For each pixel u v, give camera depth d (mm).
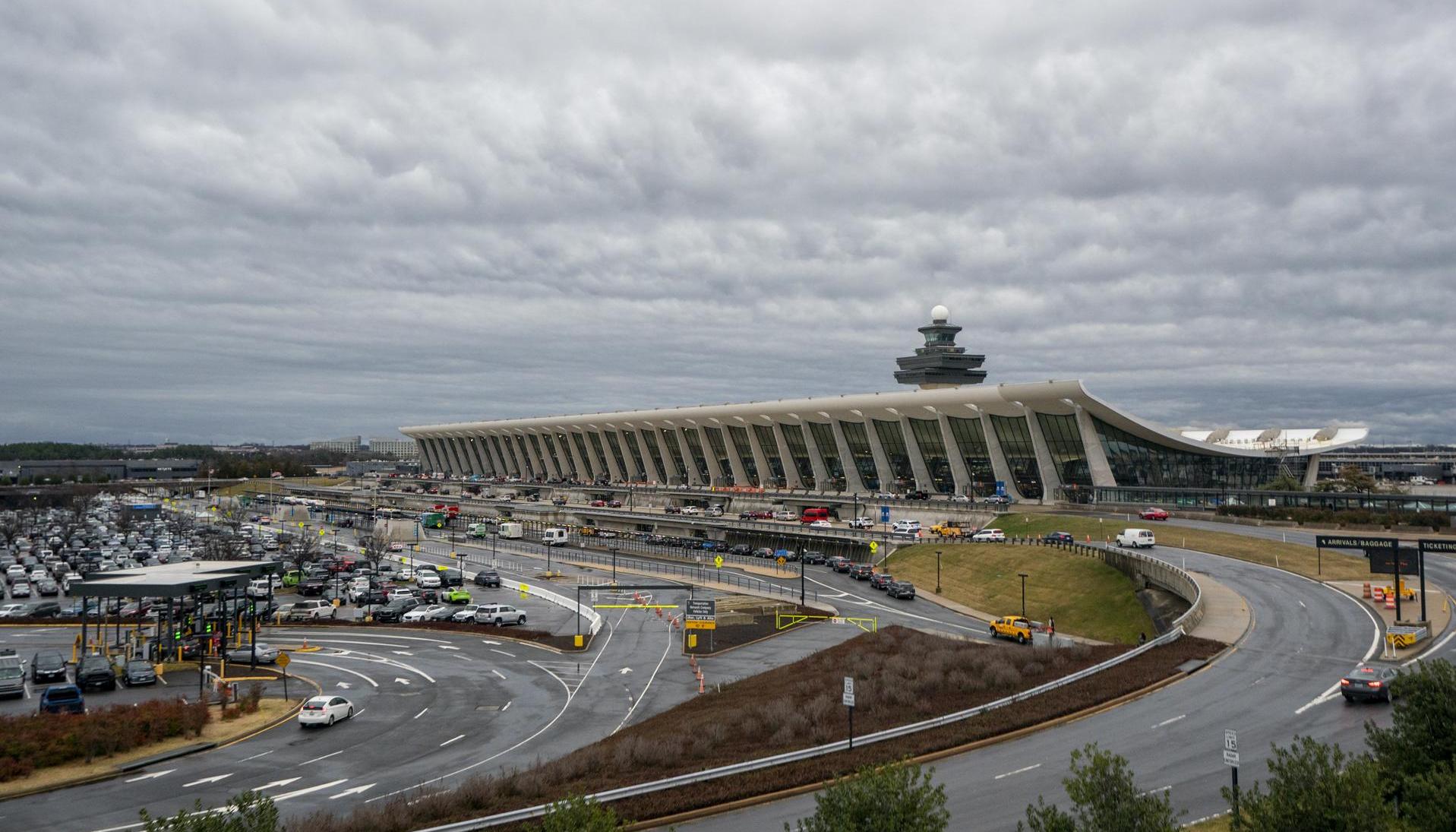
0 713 47938
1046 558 90812
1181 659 46969
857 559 116688
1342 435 161250
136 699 51906
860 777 21234
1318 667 44906
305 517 187875
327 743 43125
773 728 40406
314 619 80062
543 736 44500
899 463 160875
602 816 20547
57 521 174000
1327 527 96438
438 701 52250
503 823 28938
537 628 76625
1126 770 31766
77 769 37875
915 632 67375
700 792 31266
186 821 21234
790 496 157250
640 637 72875
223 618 63781
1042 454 136000
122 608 89438
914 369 195375
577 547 136750
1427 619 53750
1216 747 33844
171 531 158125
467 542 145375
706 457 198250
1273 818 20500
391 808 29828
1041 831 21594
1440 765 22594
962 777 32156
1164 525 103625
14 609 85688
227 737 43375
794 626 74938
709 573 106188
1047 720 37938
